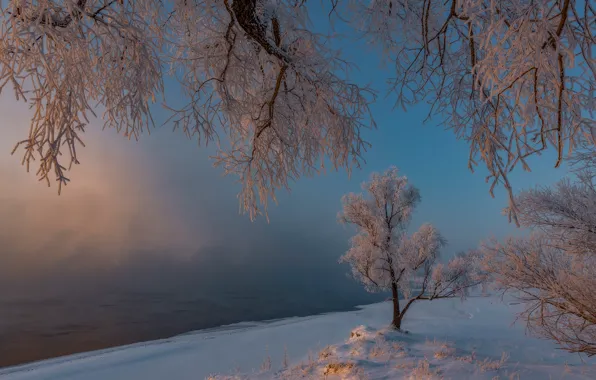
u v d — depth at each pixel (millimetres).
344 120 2193
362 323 27250
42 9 1591
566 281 5199
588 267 5309
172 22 2176
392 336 14531
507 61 1310
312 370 9570
